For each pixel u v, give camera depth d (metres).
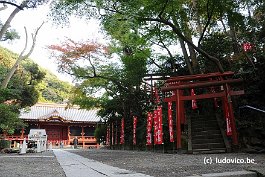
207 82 13.96
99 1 11.25
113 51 21.70
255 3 13.53
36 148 18.81
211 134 14.20
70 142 47.72
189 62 18.23
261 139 12.66
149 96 21.36
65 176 4.52
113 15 11.85
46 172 5.21
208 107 18.56
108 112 26.08
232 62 17.31
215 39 18.17
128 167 6.31
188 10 14.59
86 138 48.09
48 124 47.00
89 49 20.94
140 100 21.80
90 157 10.93
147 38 15.30
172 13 12.75
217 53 18.05
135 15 11.30
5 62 37.25
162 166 6.47
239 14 13.05
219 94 13.82
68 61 21.47
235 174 4.43
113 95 24.75
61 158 10.26
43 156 11.93
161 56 20.45
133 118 21.00
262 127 12.97
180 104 14.44
